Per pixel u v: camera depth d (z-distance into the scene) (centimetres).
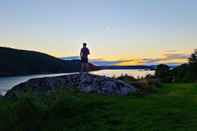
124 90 2673
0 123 1759
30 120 1808
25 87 2834
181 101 2141
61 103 1995
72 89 2627
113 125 1627
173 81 4972
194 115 1680
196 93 2642
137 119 1672
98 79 2820
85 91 2659
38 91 2678
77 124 1744
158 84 3525
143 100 2250
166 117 1672
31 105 1902
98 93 2634
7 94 2677
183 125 1502
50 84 2834
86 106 2033
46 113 1895
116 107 1981
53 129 1711
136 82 3134
